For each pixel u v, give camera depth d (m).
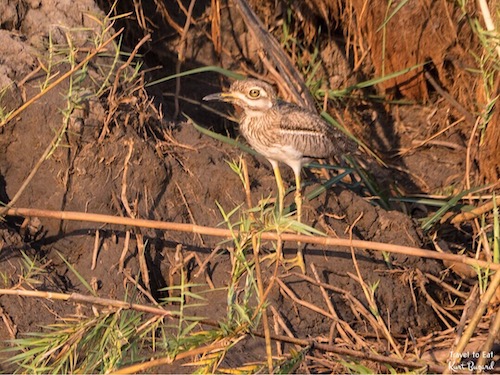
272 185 12.19
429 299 11.61
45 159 11.09
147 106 12.03
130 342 9.19
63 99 11.29
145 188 11.49
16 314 9.98
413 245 12.06
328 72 16.42
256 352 10.28
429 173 15.48
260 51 15.52
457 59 15.02
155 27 15.54
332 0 15.81
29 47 11.77
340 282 11.41
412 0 14.98
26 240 10.88
